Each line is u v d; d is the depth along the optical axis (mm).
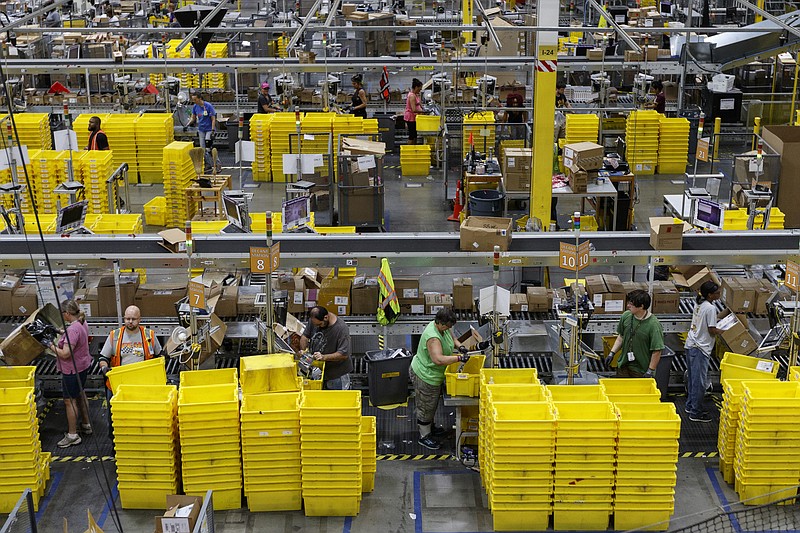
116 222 14852
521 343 12164
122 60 22594
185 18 14664
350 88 28297
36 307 12633
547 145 15828
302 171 17219
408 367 11969
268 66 22656
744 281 12672
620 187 18078
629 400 9992
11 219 14875
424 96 24453
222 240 11859
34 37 26703
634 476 9430
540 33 15211
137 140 21266
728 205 16422
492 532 9727
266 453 9734
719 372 12359
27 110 23688
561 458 9391
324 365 11352
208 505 8242
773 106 24484
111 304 12539
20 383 10344
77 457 10984
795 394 10102
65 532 7945
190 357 10977
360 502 10195
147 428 9625
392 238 12070
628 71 26812
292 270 13641
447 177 20453
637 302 10883
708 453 11109
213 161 20578
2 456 9789
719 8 31797
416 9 35438
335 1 14852
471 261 11500
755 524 9758
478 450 10680
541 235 12109
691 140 23641
